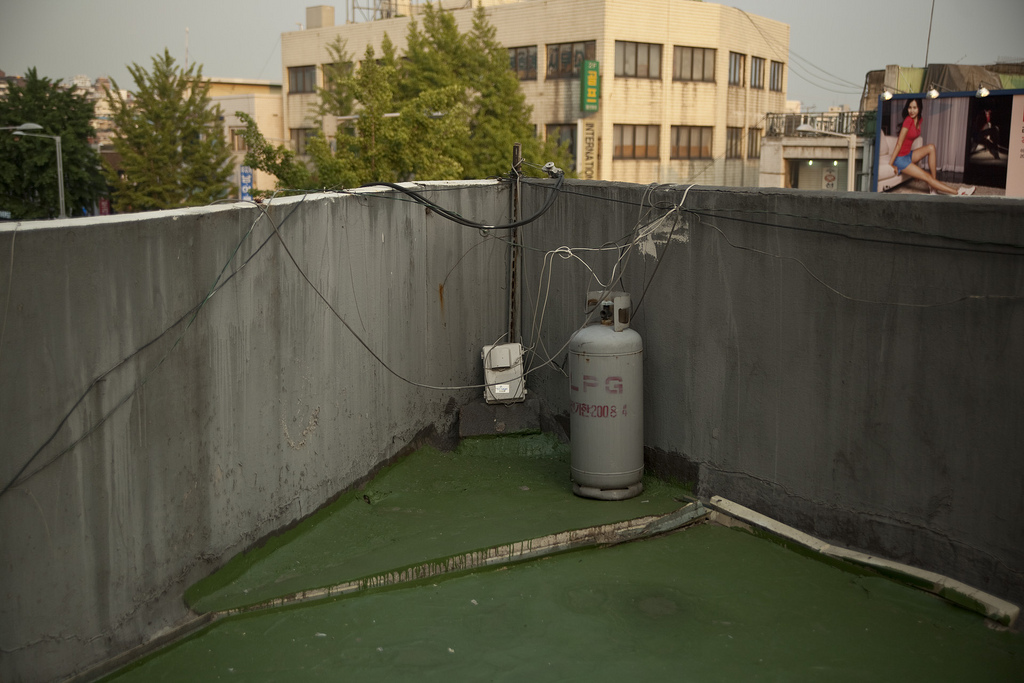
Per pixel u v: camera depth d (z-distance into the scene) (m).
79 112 41.19
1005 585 4.57
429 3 27.50
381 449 6.84
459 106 21.62
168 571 4.54
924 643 4.49
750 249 5.82
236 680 4.20
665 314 6.55
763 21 39.97
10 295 3.53
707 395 6.28
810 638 4.58
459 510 6.25
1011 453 4.51
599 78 34.41
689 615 4.86
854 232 5.17
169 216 4.41
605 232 7.11
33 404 3.66
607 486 6.38
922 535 4.98
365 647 4.53
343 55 41.19
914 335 4.92
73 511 3.90
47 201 40.53
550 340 7.95
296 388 5.60
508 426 7.79
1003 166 20.80
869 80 29.47
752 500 6.02
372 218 6.45
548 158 26.56
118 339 4.10
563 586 5.23
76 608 3.94
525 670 4.32
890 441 5.11
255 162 22.88
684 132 37.00
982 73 27.78
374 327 6.59
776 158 31.47
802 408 5.60
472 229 7.91
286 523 5.58
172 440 4.51
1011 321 4.46
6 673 3.59
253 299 5.11
